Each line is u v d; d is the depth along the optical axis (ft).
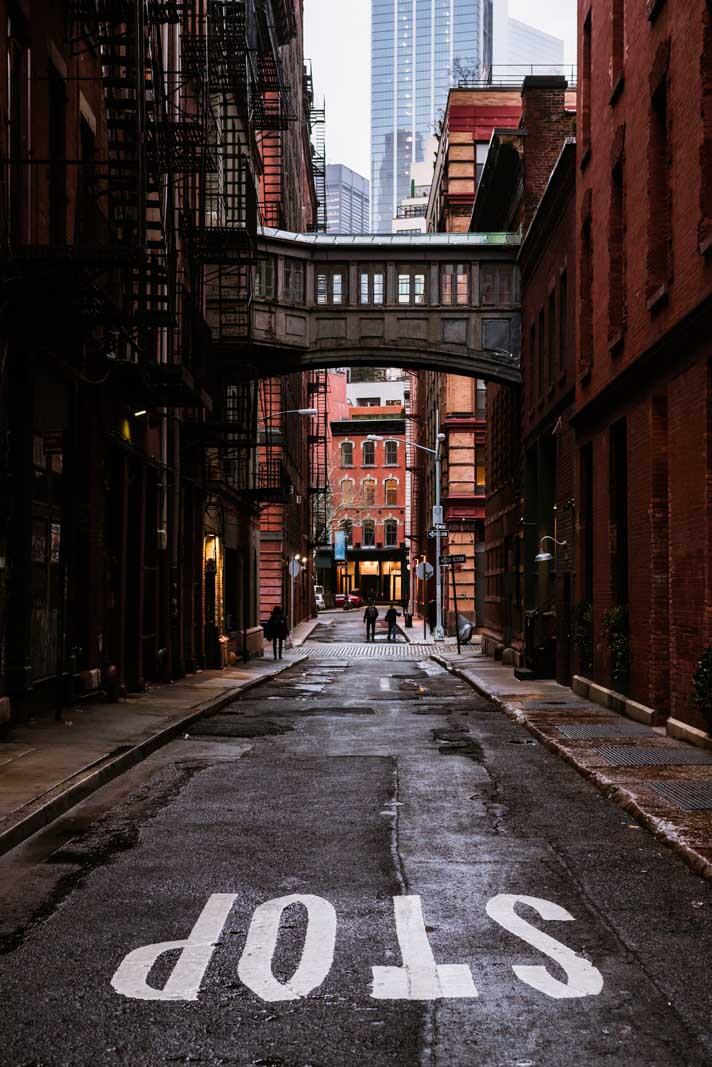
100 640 60.13
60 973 17.87
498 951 18.86
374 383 415.64
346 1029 15.44
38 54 47.42
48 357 49.32
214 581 105.09
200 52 79.66
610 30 61.16
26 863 25.40
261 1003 16.46
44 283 42.50
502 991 16.92
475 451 180.14
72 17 52.01
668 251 48.03
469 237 100.27
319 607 322.14
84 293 43.86
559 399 79.20
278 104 152.76
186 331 78.38
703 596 42.88
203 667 96.43
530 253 93.66
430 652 143.33
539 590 91.45
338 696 75.56
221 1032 15.38
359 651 145.69
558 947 19.11
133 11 51.52
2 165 41.88
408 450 279.90
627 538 58.39
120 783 36.70
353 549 338.34
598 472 64.54
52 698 52.70
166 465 77.77
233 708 65.57
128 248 42.91
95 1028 15.56
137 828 29.35
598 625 65.00
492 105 185.68
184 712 57.21
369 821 30.27
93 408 57.52
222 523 107.96
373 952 18.83
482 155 185.78
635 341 54.44
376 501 338.54
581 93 70.28
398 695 76.33
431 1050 14.71
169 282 58.08
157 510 76.79
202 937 19.75
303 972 17.80
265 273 98.22
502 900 22.17
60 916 21.17
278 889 23.09
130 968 18.07
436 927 20.30
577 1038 15.10
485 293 100.94
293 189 201.05
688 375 44.86
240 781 37.17
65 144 51.96
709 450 42.52
